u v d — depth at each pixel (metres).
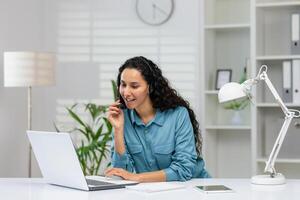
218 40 4.96
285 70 4.45
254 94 4.46
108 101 5.29
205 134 4.66
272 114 4.74
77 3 5.36
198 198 2.23
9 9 4.91
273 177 2.65
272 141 4.73
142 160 2.91
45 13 5.42
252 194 2.33
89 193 2.37
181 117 2.91
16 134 5.06
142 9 5.17
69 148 2.39
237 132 4.94
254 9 4.48
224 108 4.81
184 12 5.06
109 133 4.71
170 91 2.95
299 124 4.39
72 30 5.37
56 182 2.60
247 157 4.91
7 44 4.88
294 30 4.47
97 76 5.31
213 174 4.89
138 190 2.43
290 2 4.43
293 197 2.25
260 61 4.63
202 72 4.66
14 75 4.50
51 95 5.41
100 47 5.30
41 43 5.38
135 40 5.20
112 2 5.27
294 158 4.41
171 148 2.88
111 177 2.72
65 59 5.38
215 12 4.99
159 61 5.14
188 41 5.05
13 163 5.02
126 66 2.82
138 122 2.91
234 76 4.91
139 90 2.78
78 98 5.36
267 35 4.79
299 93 4.41
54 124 5.09
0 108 4.80
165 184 2.55
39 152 2.60
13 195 2.34
